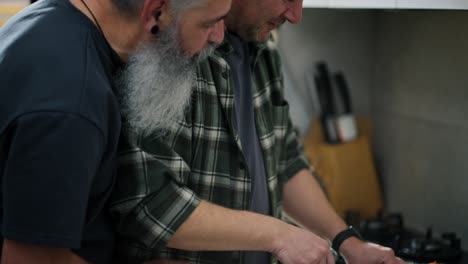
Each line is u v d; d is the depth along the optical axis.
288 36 2.04
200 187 1.16
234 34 1.23
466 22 1.58
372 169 2.03
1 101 0.87
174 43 0.96
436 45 1.72
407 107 1.90
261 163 1.27
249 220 1.09
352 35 2.07
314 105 2.07
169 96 1.02
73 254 1.01
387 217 1.77
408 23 1.85
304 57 2.06
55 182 0.85
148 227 1.06
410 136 1.90
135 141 1.05
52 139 0.85
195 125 1.14
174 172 1.08
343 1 1.37
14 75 0.88
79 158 0.86
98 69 0.93
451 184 1.71
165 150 1.08
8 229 0.87
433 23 1.73
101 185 0.98
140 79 0.98
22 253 0.89
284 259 1.08
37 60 0.88
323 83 2.03
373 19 2.05
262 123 1.28
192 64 1.02
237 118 1.21
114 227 1.10
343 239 1.33
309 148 2.02
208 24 0.96
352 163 2.00
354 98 2.11
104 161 0.96
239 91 1.23
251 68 1.28
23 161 0.85
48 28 0.92
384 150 2.06
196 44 0.98
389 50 1.97
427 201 1.84
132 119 1.03
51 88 0.86
